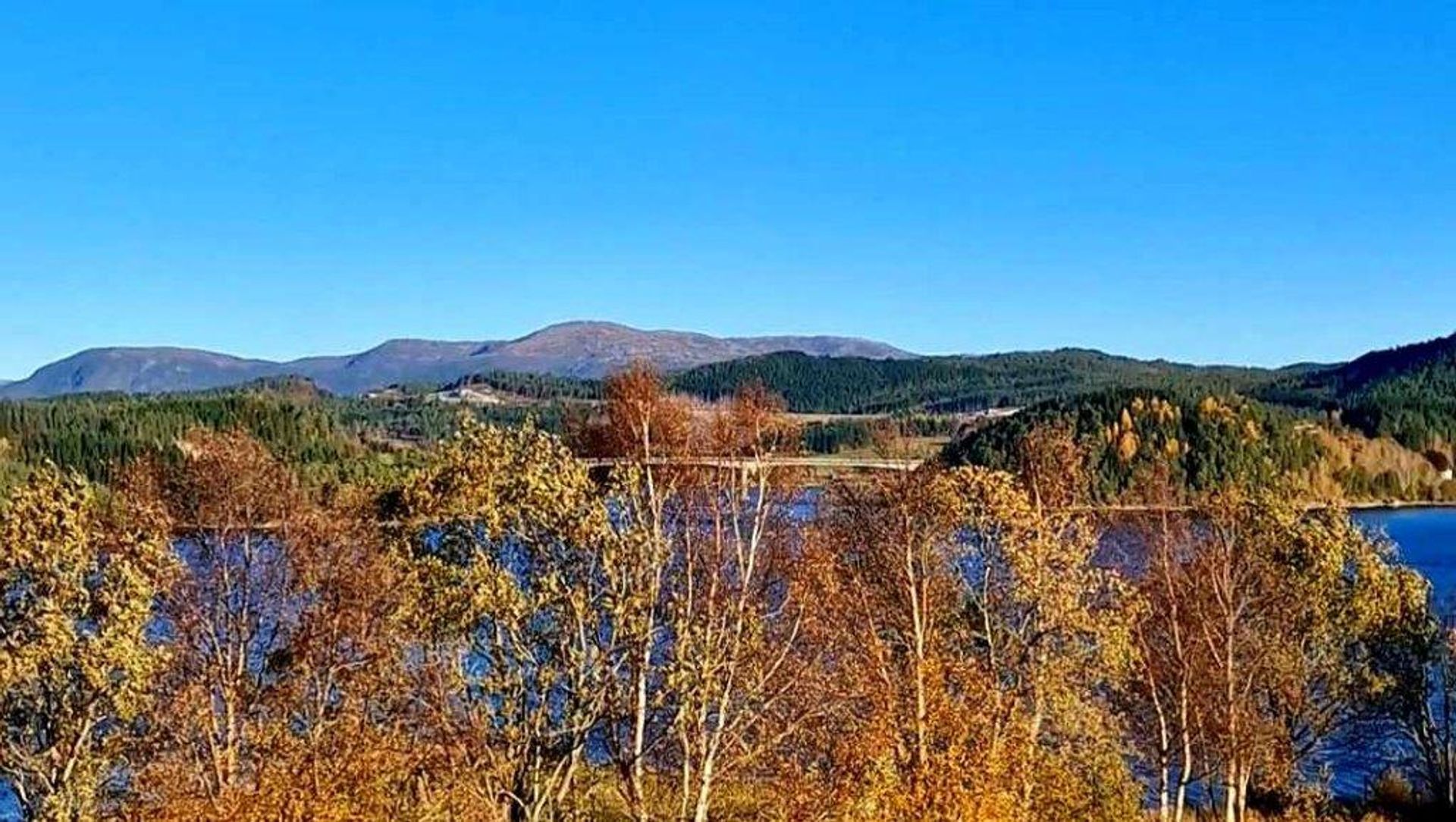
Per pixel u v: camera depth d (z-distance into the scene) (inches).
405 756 901.8
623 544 867.4
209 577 1107.9
